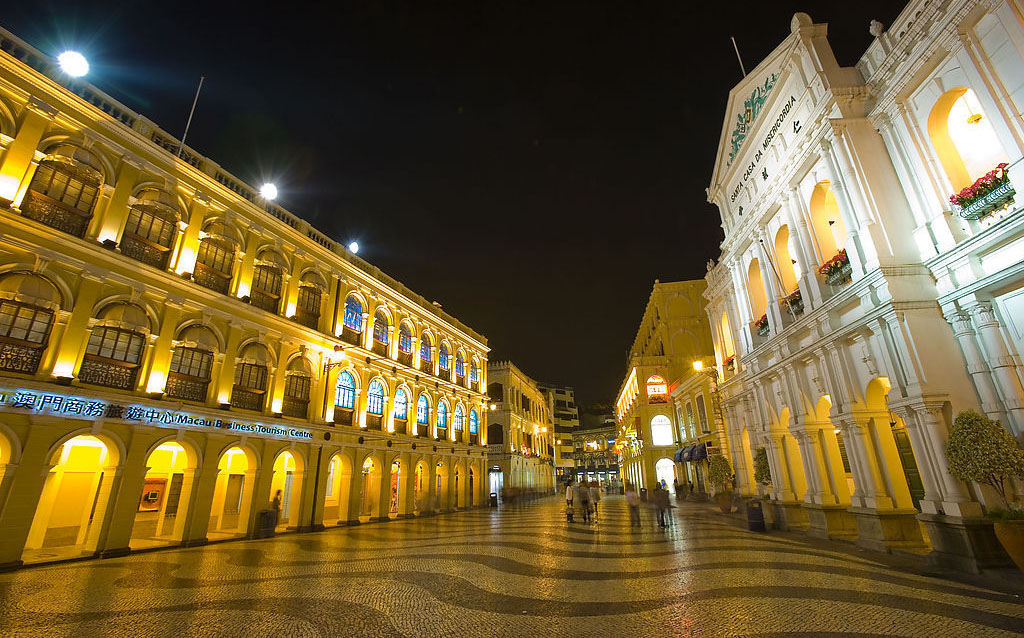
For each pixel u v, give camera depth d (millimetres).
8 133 12109
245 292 17875
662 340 40250
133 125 15141
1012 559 8000
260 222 19016
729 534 15094
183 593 8531
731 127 19734
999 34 8938
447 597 8047
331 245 23203
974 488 9258
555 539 15055
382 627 6520
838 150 12383
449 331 32625
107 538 12688
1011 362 9070
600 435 83750
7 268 11656
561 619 6695
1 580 9781
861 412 12359
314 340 20641
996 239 9000
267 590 8703
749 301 19312
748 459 21781
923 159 10867
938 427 9695
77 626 6688
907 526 11359
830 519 13734
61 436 12102
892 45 11719
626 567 10211
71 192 13211
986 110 9172
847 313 12531
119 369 13664
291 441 18797
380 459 23953
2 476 11047
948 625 5879
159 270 14680
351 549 13828
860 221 11711
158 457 18266
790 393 15828
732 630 5961
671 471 37750
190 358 15781
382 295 26000
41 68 13039
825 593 7531
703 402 30922
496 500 33719
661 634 5926
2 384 11102
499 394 46250
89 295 13078
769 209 16562
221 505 18000
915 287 10633
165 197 15641
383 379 25047
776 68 15938
